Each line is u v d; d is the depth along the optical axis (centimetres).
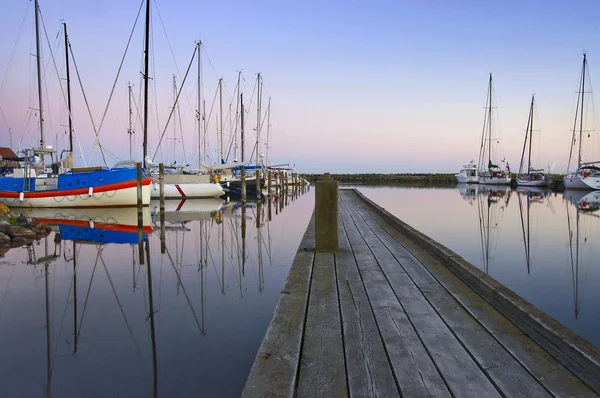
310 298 408
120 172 1998
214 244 1088
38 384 351
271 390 232
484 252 995
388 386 241
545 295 625
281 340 302
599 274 765
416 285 452
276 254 942
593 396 226
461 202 2697
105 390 344
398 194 3725
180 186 2586
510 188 4684
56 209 1998
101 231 1351
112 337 455
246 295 610
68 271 785
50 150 2083
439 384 242
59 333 469
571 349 270
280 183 3669
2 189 2009
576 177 3841
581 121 3916
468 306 377
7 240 1126
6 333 470
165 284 682
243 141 3594
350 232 874
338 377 252
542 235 1276
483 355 277
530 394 229
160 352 413
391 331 322
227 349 419
